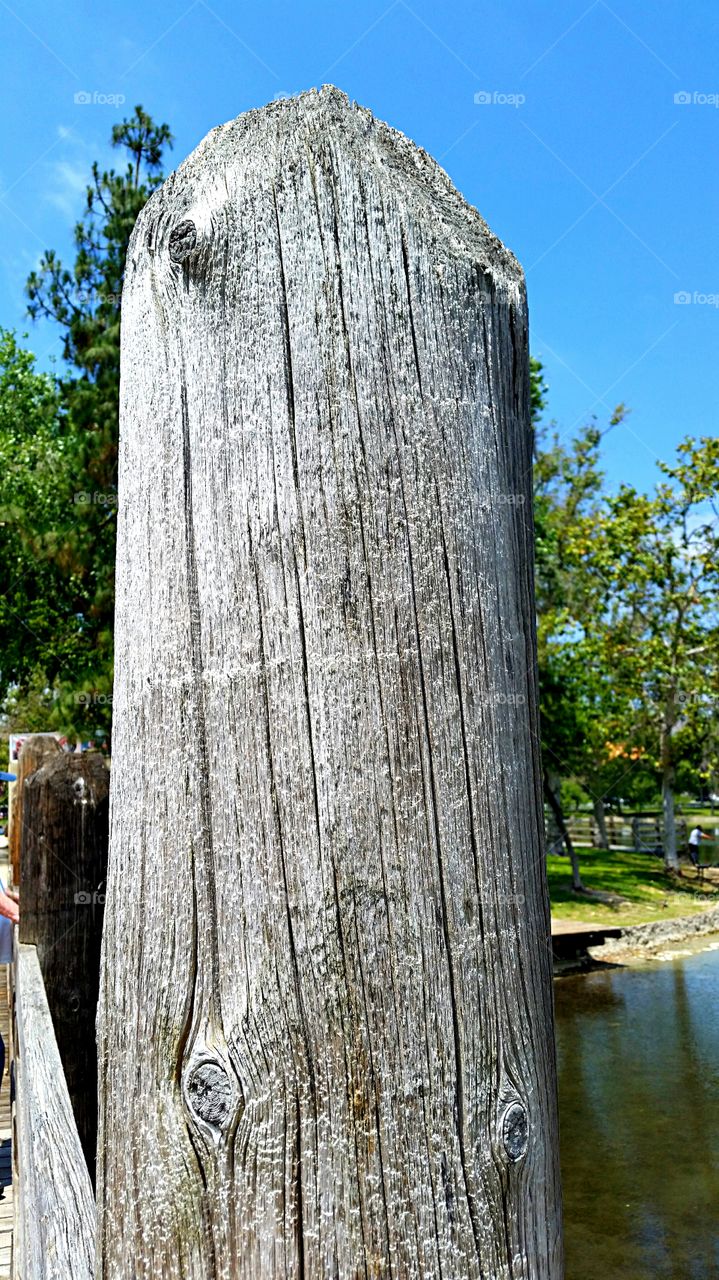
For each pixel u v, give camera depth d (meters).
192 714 0.98
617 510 23.05
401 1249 0.88
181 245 1.05
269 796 0.94
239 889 0.93
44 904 2.51
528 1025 1.00
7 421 25.86
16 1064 2.96
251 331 1.01
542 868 1.08
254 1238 0.87
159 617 1.01
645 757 25.73
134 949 0.97
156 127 14.27
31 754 5.26
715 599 22.27
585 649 21.30
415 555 1.00
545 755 20.61
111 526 14.44
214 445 1.01
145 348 1.07
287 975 0.91
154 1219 0.90
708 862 27.36
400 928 0.93
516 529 1.13
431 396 1.03
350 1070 0.90
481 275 1.11
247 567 0.98
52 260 14.26
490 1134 0.93
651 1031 10.94
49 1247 1.28
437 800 0.97
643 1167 6.98
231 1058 0.90
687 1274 5.40
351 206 1.04
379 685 0.96
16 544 16.59
